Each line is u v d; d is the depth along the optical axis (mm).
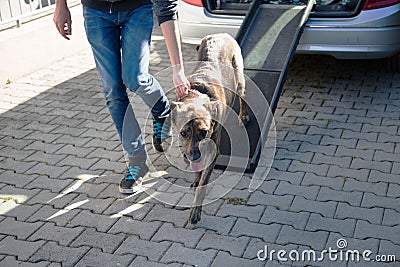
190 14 5762
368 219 3748
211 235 3648
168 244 3576
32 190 4246
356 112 5348
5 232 3746
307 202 3967
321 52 5520
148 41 3906
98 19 3834
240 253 3465
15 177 4430
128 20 3816
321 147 4719
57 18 4191
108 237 3668
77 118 5477
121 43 3918
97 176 4418
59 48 7020
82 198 4121
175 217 3857
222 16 5688
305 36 5477
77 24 7242
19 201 4102
